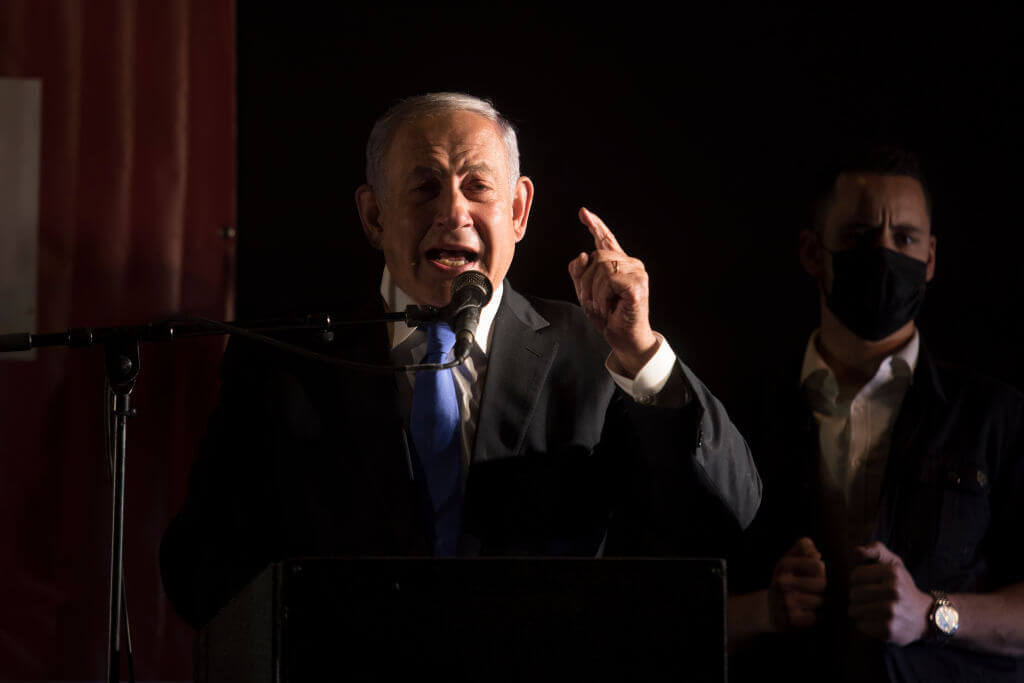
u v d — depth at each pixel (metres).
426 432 4.24
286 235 7.75
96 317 7.46
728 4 7.91
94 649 7.21
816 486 6.39
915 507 6.12
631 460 4.24
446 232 4.36
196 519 4.37
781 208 7.73
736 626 6.09
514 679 2.75
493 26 7.92
